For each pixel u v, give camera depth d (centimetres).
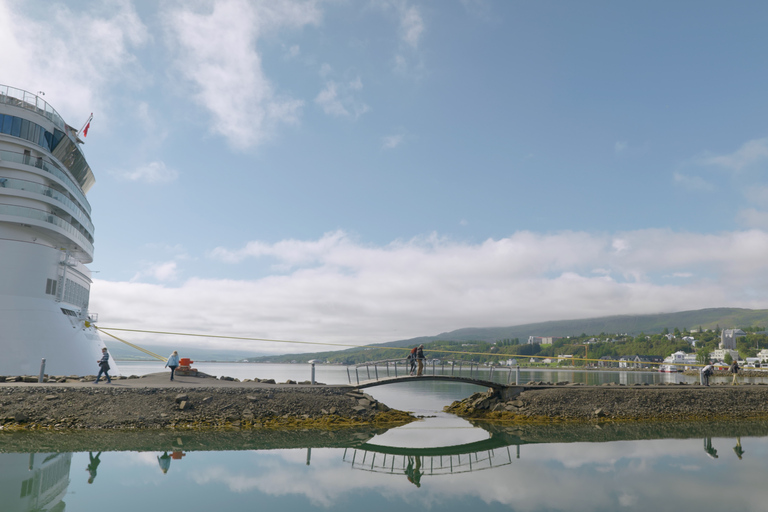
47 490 1551
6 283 3183
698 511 1495
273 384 3450
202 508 1434
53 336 3316
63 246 3831
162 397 2833
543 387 3841
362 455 2322
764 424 3381
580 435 2941
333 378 11381
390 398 5950
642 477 1922
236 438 2525
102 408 2661
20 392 2644
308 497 1597
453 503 1580
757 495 1669
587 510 1512
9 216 3216
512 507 1534
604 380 12744
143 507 1424
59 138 3794
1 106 3384
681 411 3612
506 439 2809
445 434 2967
